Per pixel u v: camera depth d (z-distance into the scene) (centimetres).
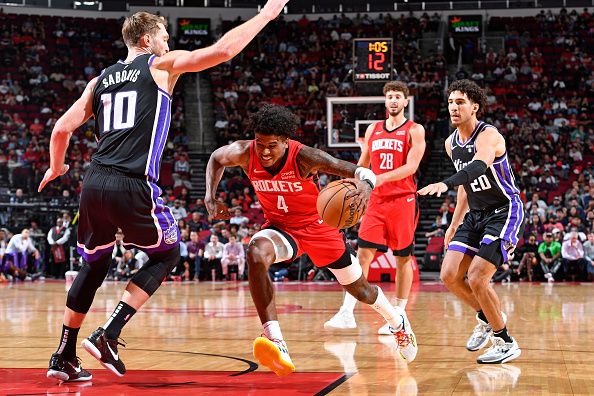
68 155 1958
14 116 2072
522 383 362
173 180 1950
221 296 1033
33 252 1527
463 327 618
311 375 384
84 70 2275
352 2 2486
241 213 1678
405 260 618
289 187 377
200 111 2248
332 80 2270
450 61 2358
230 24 2391
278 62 2375
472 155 441
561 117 2114
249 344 511
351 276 398
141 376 378
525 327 620
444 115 2008
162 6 2381
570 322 660
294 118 364
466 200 475
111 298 999
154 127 353
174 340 536
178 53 356
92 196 348
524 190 1731
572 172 1897
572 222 1426
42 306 880
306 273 1465
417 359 442
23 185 1773
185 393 332
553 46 2338
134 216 349
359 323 653
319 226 390
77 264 1551
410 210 613
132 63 361
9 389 343
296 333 580
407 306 830
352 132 1452
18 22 2306
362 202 351
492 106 2111
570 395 332
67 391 338
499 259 427
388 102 615
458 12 2422
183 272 1478
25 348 492
